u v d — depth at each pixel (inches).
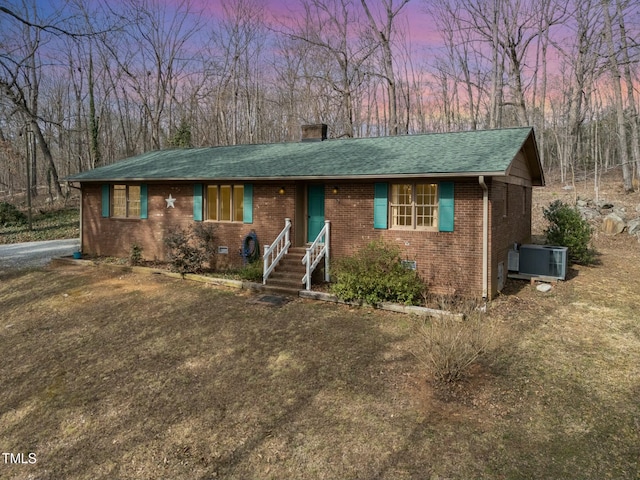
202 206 540.1
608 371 250.2
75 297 433.4
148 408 229.8
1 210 953.5
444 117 1454.2
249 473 176.4
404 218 422.9
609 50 935.7
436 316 337.1
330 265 451.2
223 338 317.4
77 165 1588.3
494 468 170.9
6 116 725.3
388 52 1017.5
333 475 171.9
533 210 888.3
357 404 221.5
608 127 1560.0
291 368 265.3
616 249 647.8
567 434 191.6
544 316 346.9
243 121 1380.4
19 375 275.6
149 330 339.3
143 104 1327.5
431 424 201.2
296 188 483.8
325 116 1188.5
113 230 621.6
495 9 1005.2
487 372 250.5
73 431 214.2
